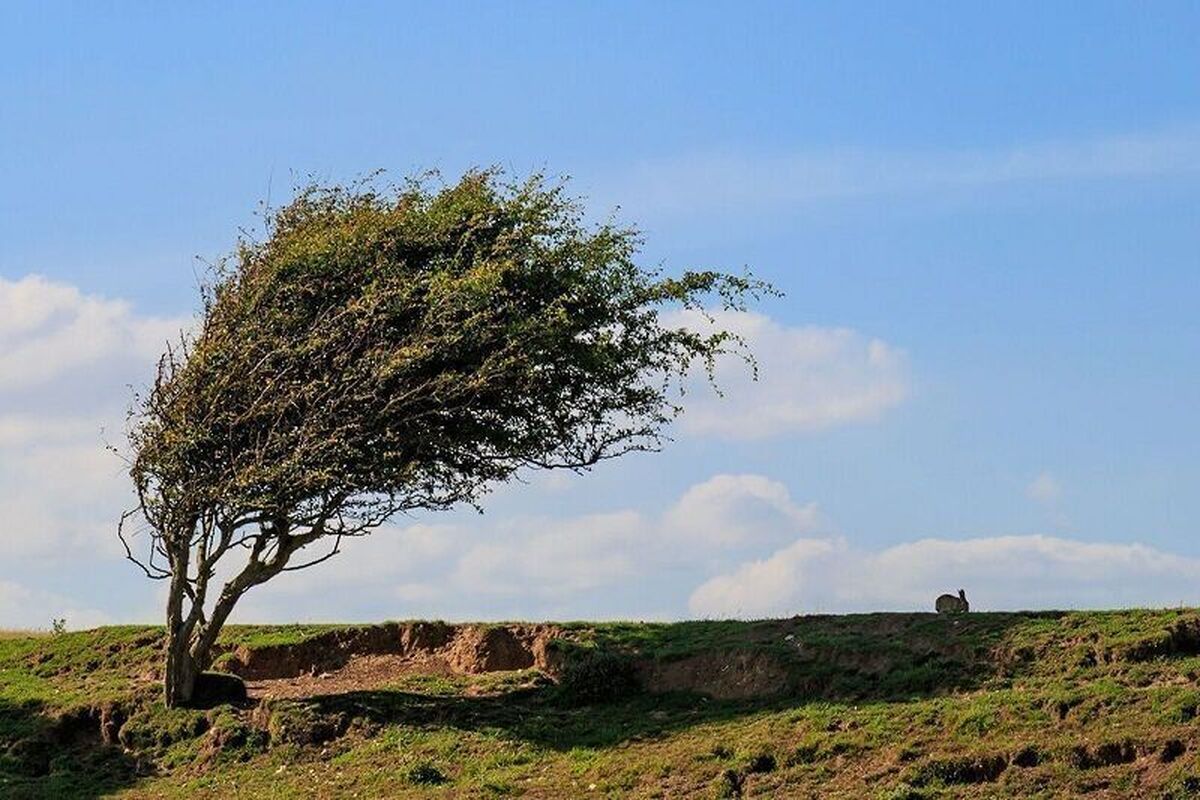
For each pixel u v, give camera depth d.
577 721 63.91
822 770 54.09
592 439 71.50
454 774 59.22
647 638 70.88
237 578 67.75
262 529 67.62
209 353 65.94
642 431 71.75
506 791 56.41
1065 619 62.41
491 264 67.31
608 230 71.00
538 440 69.88
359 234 68.44
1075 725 53.06
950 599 67.88
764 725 58.38
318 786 59.41
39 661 77.94
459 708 65.44
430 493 68.19
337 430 64.62
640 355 70.75
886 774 52.72
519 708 65.94
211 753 63.50
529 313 69.25
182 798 60.38
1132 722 52.34
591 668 66.50
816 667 63.31
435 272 68.06
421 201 70.88
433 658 74.12
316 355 66.50
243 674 74.44
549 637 72.19
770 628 69.06
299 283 67.62
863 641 64.12
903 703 58.41
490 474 69.81
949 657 61.28
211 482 65.88
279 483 64.56
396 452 65.75
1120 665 57.75
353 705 65.44
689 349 71.88
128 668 75.56
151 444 65.56
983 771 51.75
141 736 65.38
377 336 66.81
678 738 59.50
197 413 65.81
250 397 66.12
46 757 65.38
